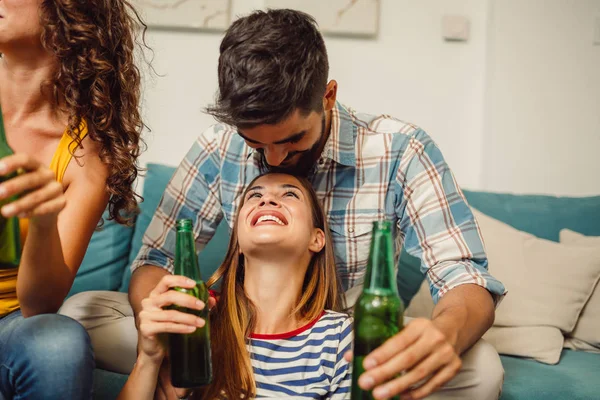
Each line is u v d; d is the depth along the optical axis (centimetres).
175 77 234
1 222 99
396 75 234
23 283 107
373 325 97
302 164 140
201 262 193
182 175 156
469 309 116
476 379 125
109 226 200
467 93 235
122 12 129
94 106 122
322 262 139
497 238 189
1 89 121
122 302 162
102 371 149
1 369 99
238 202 151
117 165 124
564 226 204
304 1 230
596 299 182
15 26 112
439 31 234
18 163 86
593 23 231
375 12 229
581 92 232
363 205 146
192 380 106
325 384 122
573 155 233
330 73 233
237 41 111
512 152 234
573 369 161
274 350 125
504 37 232
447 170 145
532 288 180
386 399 89
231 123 110
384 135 147
